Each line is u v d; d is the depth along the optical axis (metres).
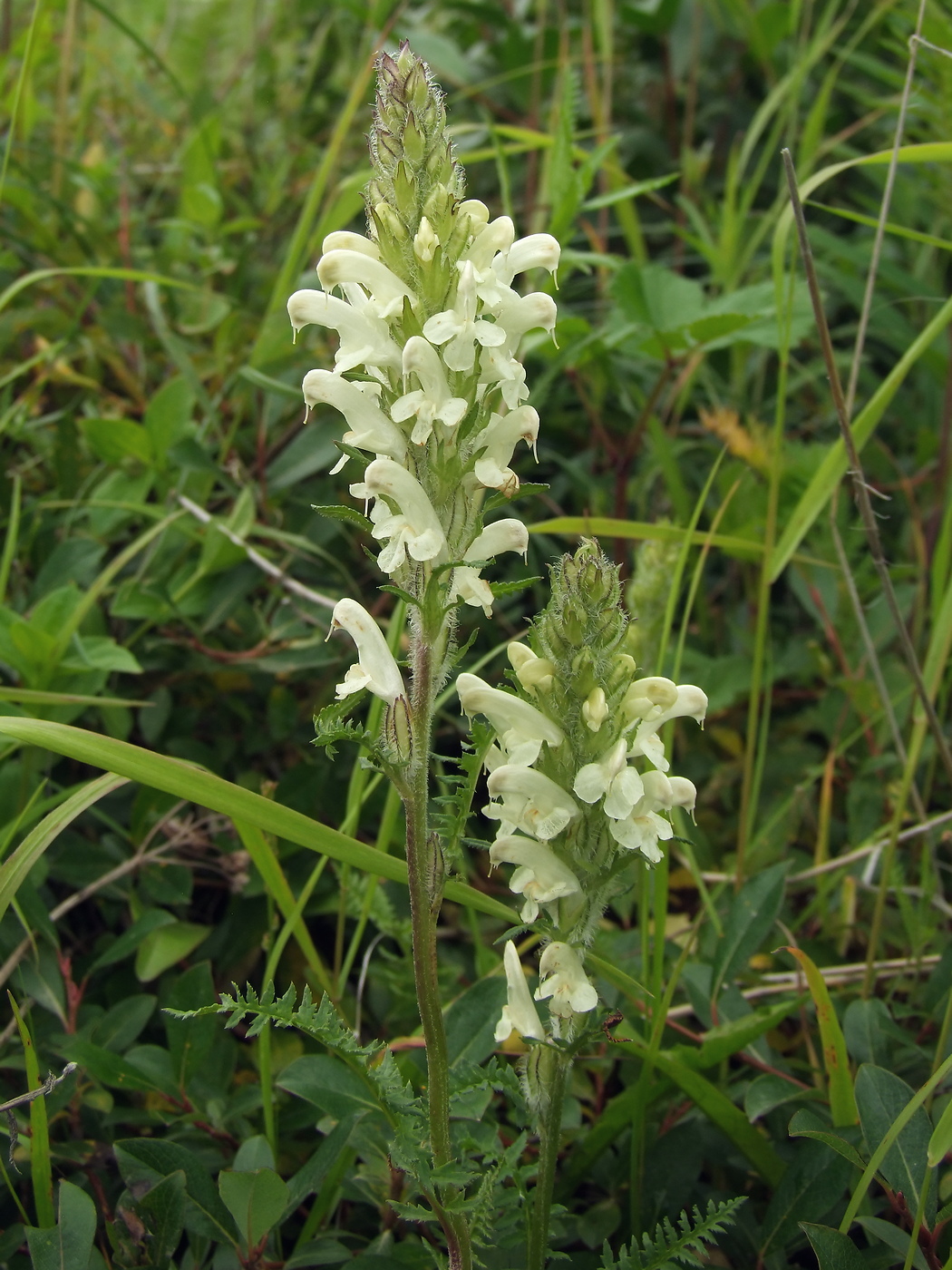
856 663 0.46
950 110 0.47
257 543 0.45
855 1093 0.28
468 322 0.22
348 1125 0.28
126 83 0.69
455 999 0.33
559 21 0.69
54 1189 0.30
